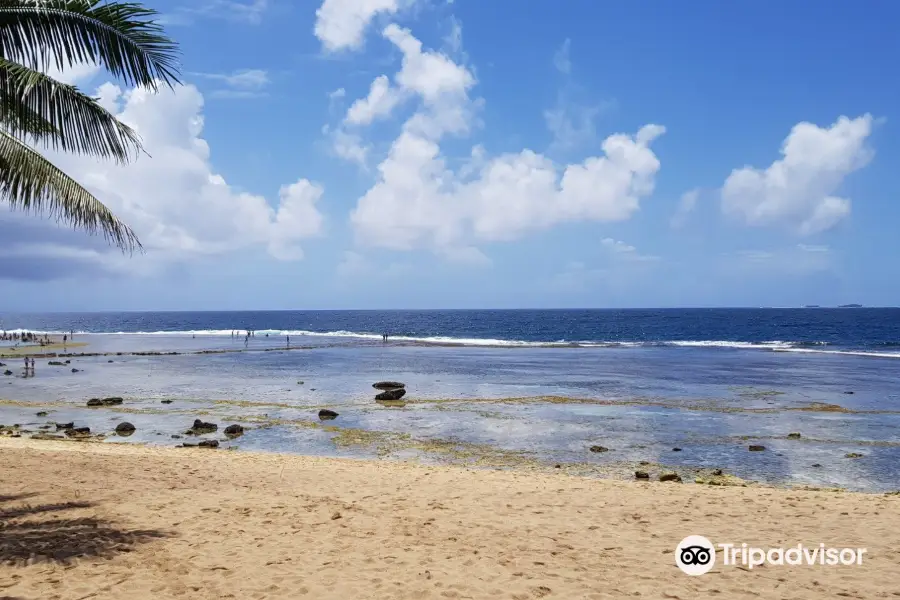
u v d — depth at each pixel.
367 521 8.62
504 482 12.27
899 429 21.66
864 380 36.31
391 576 6.27
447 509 9.56
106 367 45.88
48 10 6.57
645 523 8.88
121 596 5.47
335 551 7.08
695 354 58.56
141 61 7.11
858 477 15.49
